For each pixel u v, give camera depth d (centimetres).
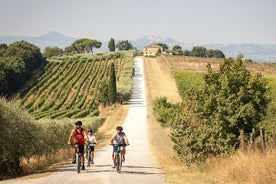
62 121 3944
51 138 3178
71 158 3375
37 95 12888
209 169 2069
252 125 2442
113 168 2175
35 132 2508
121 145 2084
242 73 2514
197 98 2552
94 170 2188
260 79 2516
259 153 1856
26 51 16375
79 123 2053
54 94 13088
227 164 1895
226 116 2411
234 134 2403
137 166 2486
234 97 2445
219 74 2614
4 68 13000
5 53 16512
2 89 12781
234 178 1697
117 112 9969
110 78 11025
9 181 1744
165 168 2353
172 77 13738
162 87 12712
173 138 2486
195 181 1716
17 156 2272
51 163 2911
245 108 2383
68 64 17788
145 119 8706
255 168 1627
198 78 11881
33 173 2228
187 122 2445
